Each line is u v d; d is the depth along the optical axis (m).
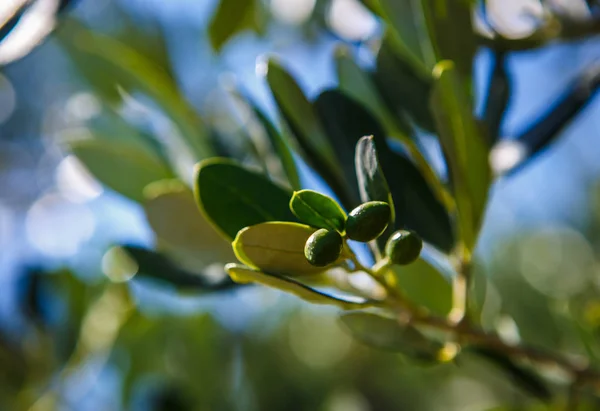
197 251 0.47
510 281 0.97
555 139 0.50
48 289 0.73
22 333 0.73
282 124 0.45
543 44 0.50
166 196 0.47
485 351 0.53
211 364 0.76
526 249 1.07
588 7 0.50
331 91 0.46
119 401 0.74
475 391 1.08
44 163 1.37
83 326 0.73
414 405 1.12
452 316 0.45
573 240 1.13
